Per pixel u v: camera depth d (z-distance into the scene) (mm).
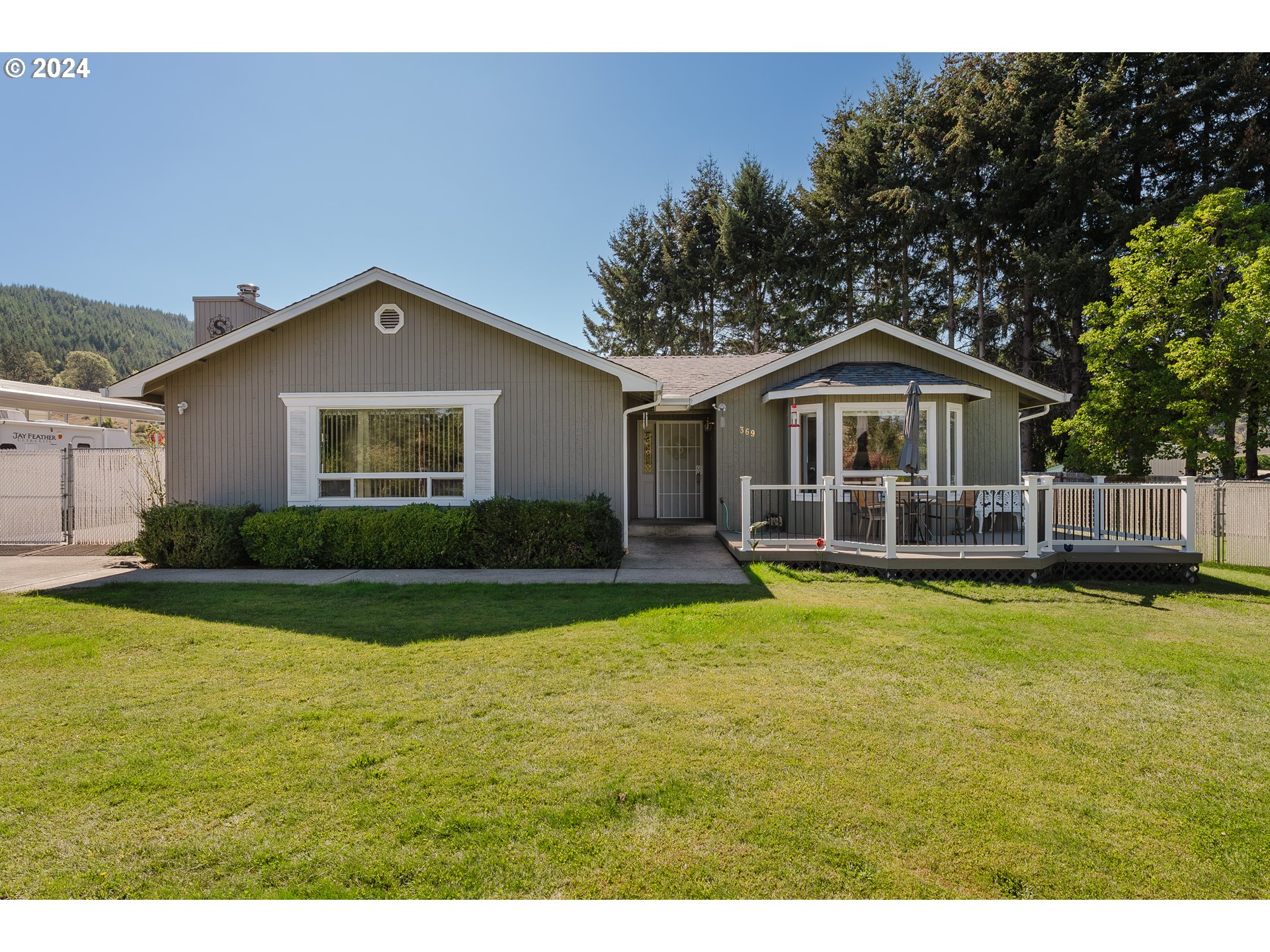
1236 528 11578
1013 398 12648
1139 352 16641
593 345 35625
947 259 27547
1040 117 24078
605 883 2510
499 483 10859
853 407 11312
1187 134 22609
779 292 31031
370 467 10898
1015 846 2746
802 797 3113
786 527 12562
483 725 3938
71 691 4508
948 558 8867
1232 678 4848
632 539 12977
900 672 4969
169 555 9914
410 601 7414
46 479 13609
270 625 6328
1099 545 9312
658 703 4312
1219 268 16219
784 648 5566
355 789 3176
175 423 10938
